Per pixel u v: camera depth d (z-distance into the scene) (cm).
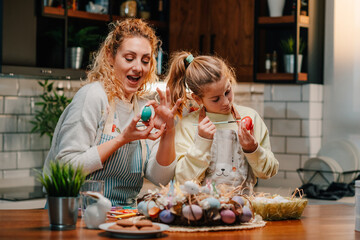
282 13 392
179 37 412
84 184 145
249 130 176
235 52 411
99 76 185
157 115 173
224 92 179
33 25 349
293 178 411
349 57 407
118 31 184
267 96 420
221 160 184
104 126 178
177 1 410
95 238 129
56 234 133
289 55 391
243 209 148
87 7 375
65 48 355
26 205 310
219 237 133
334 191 355
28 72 338
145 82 198
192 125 192
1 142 347
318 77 416
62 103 361
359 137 403
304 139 408
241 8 406
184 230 138
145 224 133
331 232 144
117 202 182
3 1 335
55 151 180
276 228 148
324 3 417
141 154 184
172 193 144
